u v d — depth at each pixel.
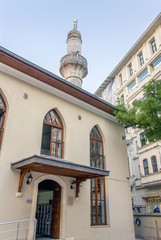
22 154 7.52
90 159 10.30
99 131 11.56
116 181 10.97
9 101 7.81
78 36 22.06
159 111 9.33
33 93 8.78
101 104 11.07
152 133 9.80
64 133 9.52
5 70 8.00
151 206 19.16
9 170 6.95
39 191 11.63
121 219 10.24
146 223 14.72
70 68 19.42
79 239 8.09
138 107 10.23
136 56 23.88
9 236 6.28
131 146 22.66
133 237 10.35
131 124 10.98
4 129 7.38
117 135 12.41
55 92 9.59
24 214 6.81
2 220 6.27
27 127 8.04
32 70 8.27
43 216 9.35
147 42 22.30
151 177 18.41
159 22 20.66
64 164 6.73
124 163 12.00
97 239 8.83
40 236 8.15
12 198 6.71
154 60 20.75
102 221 9.54
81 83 19.42
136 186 20.84
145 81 21.33
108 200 10.06
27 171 6.91
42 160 6.14
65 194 8.31
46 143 11.32
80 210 8.60
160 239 13.19
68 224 7.96
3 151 7.03
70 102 10.32
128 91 24.52
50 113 9.45
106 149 11.27
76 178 8.80
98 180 10.24
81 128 10.32
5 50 7.38
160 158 17.77
